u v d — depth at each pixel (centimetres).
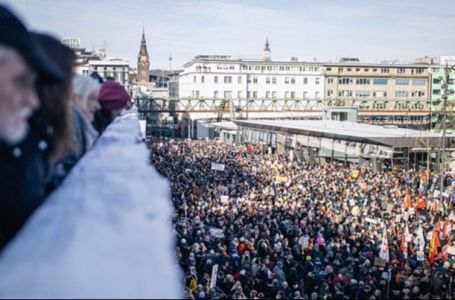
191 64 11044
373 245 2108
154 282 110
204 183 3475
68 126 194
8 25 136
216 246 1962
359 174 4247
